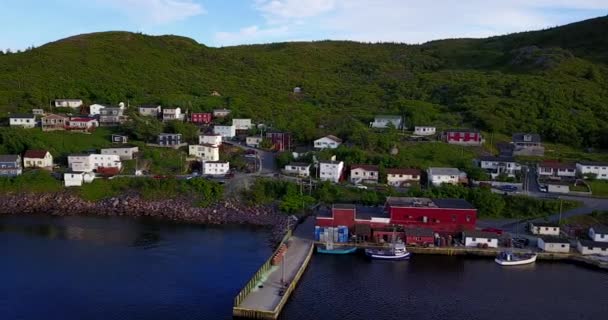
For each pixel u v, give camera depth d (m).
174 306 65.31
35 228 97.38
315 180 117.88
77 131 146.38
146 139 145.00
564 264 82.38
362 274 77.25
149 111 167.75
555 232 91.44
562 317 64.50
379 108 189.88
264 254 84.44
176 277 74.38
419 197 102.25
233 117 169.75
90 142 140.25
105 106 166.75
